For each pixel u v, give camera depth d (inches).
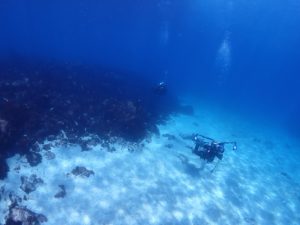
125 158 435.2
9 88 558.3
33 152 369.7
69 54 2003.0
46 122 438.9
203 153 409.7
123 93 749.3
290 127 1266.0
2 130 342.6
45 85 637.3
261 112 1534.2
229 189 438.6
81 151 418.0
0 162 324.2
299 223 403.2
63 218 292.5
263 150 724.0
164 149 506.6
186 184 413.1
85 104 559.5
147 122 573.0
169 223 323.6
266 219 388.8
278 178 551.2
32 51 1737.2
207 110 1051.3
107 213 313.0
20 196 304.8
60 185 335.6
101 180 366.3
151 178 402.6
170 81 1692.9
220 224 348.2
